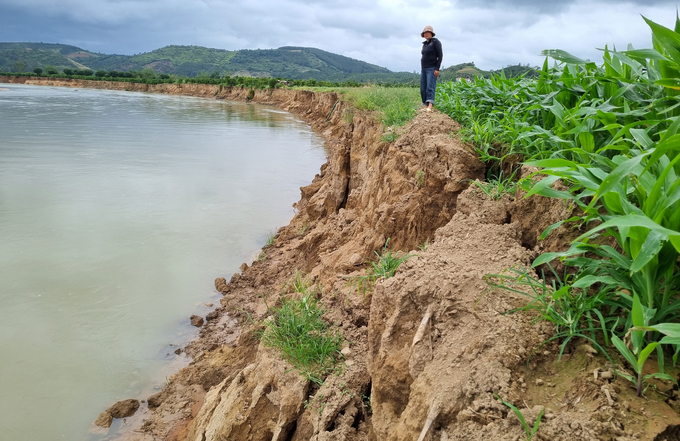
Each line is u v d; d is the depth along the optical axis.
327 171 15.84
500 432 2.17
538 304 2.83
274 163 20.52
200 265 9.97
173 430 5.52
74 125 30.61
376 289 3.60
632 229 2.27
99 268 9.57
